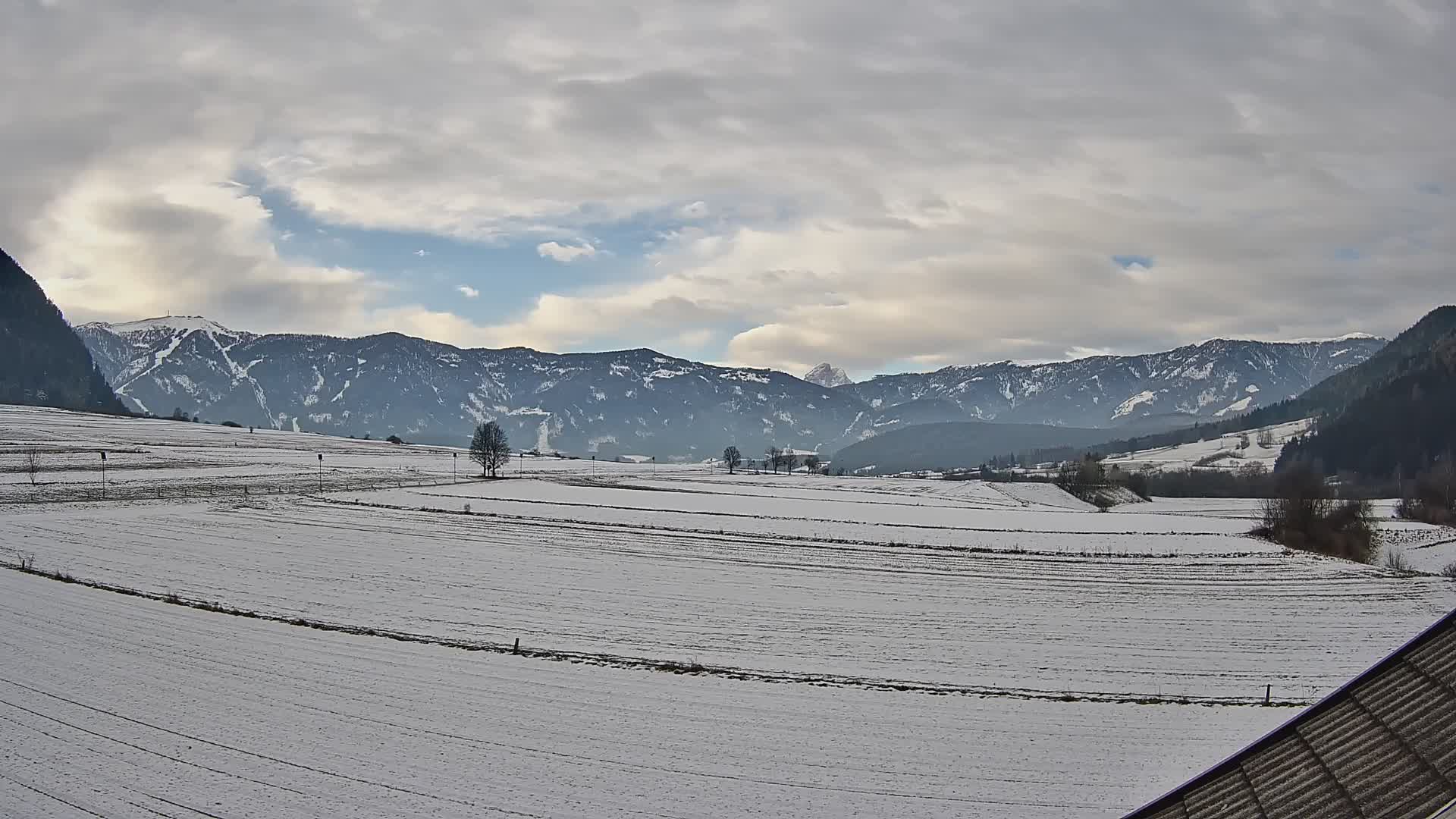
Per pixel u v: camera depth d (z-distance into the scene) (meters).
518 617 49.59
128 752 29.09
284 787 26.81
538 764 29.03
